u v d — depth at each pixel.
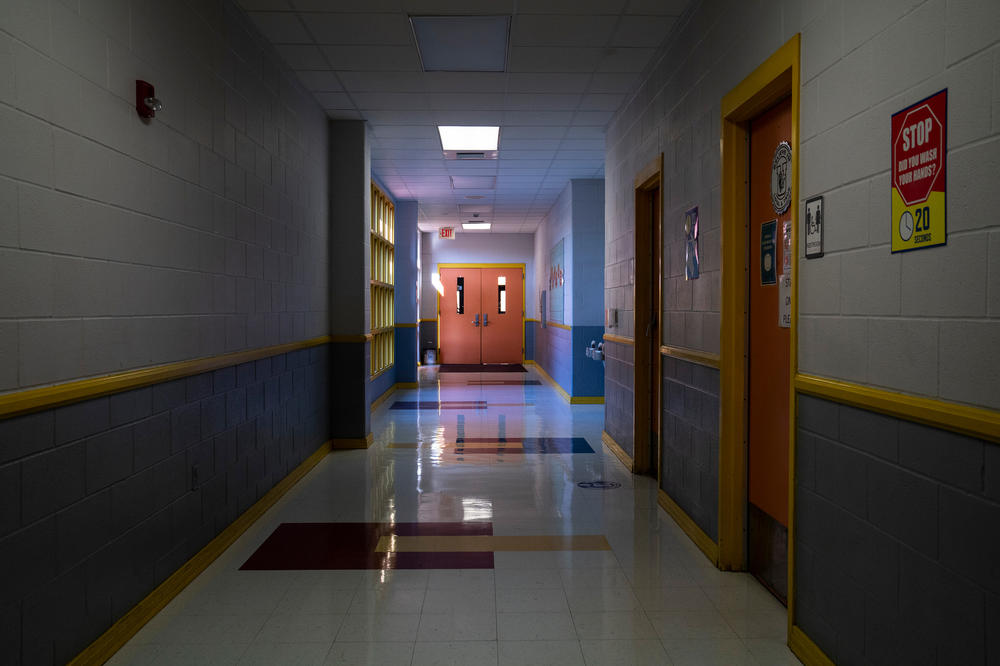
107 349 2.41
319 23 4.04
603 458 5.89
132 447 2.58
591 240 9.09
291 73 4.88
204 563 3.25
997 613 1.46
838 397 2.10
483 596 2.95
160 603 2.78
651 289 5.27
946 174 1.62
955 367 1.60
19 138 1.94
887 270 1.88
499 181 9.20
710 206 3.50
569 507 4.35
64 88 2.16
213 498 3.40
